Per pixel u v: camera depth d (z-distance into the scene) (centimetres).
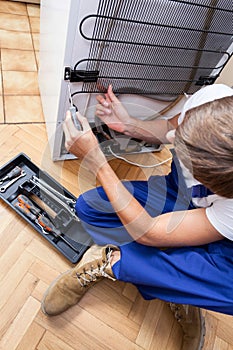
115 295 93
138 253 69
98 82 77
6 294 85
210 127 49
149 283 67
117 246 72
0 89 123
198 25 70
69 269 91
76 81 74
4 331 80
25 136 115
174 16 66
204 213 60
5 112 118
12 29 146
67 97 79
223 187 50
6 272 88
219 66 86
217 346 91
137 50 71
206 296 63
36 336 81
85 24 60
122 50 70
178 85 88
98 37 65
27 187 98
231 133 47
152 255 68
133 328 89
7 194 97
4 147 110
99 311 89
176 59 78
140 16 63
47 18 87
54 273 91
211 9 67
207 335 92
